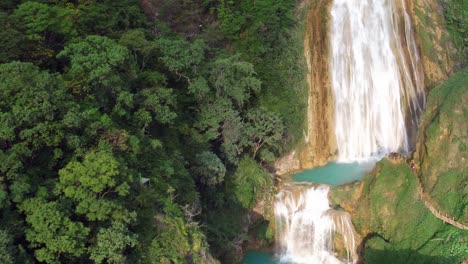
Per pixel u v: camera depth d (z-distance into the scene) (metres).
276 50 49.72
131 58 36.94
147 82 39.44
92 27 41.69
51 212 25.14
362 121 52.28
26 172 27.09
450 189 37.84
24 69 28.75
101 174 27.33
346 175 47.38
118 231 27.45
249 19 49.97
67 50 34.34
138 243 30.00
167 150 38.72
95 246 27.34
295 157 49.16
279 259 41.41
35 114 26.83
